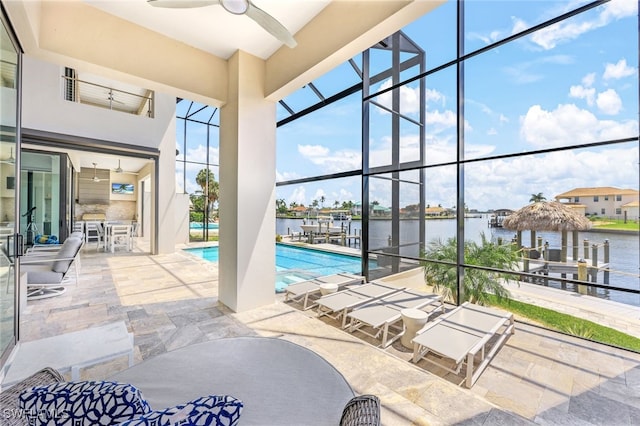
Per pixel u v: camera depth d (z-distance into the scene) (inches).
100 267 246.4
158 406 44.0
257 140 146.9
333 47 110.2
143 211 476.1
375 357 102.0
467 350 88.4
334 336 118.2
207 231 458.6
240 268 141.8
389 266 189.5
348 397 46.9
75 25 105.0
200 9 111.3
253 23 119.6
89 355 69.9
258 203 147.9
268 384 50.0
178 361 57.2
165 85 127.7
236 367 55.2
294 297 164.9
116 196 485.1
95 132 270.7
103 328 85.0
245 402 45.0
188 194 435.8
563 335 119.0
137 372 53.3
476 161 136.3
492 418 71.6
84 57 106.7
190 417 27.4
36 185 262.1
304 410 43.4
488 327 104.9
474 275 171.9
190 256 304.7
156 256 303.7
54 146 250.2
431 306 153.6
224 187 149.5
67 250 170.6
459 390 83.1
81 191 453.4
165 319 132.7
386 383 86.4
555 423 70.9
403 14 89.8
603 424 70.5
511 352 106.0
